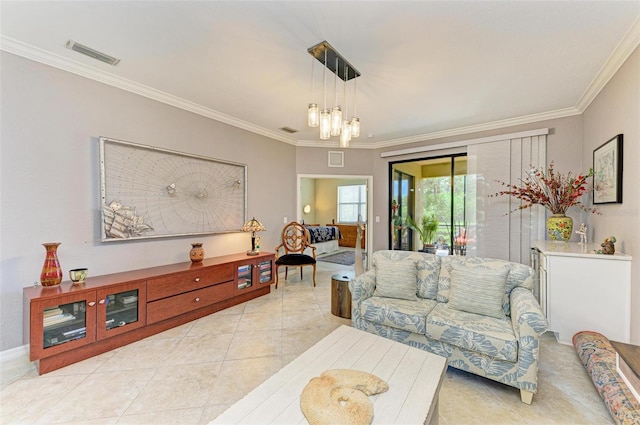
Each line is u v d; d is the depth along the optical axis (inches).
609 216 104.8
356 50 88.7
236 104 136.9
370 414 44.6
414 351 65.7
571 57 91.7
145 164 120.9
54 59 95.0
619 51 87.0
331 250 313.6
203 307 125.2
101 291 92.0
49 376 80.3
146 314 103.8
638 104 80.8
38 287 90.4
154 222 124.1
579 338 90.6
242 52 91.4
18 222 90.3
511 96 123.3
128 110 115.8
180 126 134.3
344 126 98.6
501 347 70.7
